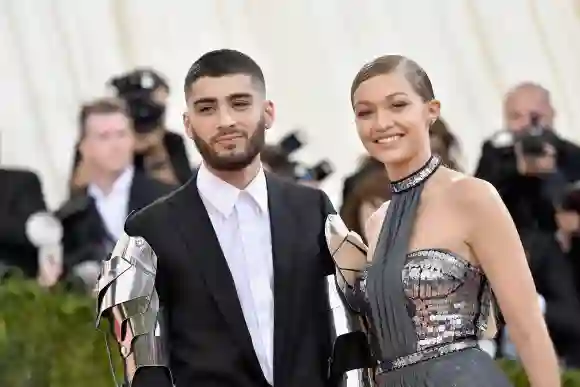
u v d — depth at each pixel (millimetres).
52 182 15984
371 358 7254
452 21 17750
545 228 11930
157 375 6945
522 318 6906
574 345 11250
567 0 18078
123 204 11562
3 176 12047
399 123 7082
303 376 7137
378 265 7055
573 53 17906
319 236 7344
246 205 7270
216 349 7066
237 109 7074
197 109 7105
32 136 16078
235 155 7082
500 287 6930
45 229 11188
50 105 16234
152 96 12102
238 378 7047
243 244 7223
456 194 7039
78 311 8484
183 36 16938
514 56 17812
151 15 16781
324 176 12523
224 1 17125
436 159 7219
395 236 7098
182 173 12188
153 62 16750
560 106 17766
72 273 10305
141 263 7086
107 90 13391
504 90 17750
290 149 12461
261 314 7172
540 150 12047
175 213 7258
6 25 16250
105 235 11336
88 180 11555
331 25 17453
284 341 7137
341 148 17109
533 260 11508
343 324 7258
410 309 6938
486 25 17781
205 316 7105
